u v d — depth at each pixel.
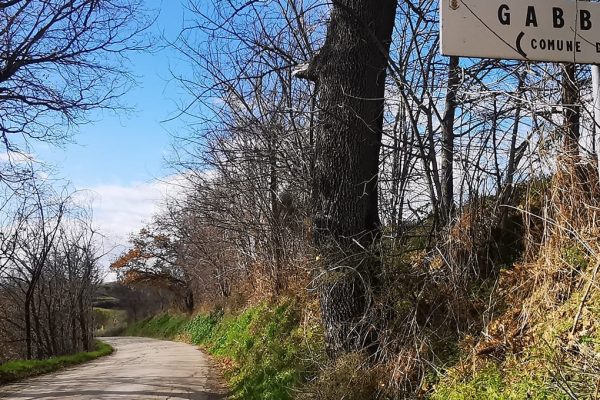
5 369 15.31
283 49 9.93
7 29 10.91
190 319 36.09
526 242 5.00
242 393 9.79
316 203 6.18
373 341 5.54
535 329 4.06
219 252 24.83
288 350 9.52
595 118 3.26
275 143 11.33
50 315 26.41
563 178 4.39
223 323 23.88
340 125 6.01
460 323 5.04
